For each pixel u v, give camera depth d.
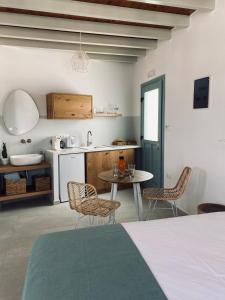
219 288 1.15
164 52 4.01
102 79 5.04
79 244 1.58
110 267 1.33
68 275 1.27
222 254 1.43
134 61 5.02
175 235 1.66
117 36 3.96
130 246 1.54
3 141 4.30
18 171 4.21
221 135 2.86
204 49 3.08
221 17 2.78
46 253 1.49
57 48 4.14
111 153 4.72
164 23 3.23
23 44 3.98
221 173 2.88
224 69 2.78
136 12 3.10
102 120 5.14
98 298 1.10
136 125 5.29
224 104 2.80
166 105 4.03
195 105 3.28
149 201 4.18
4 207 4.07
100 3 2.93
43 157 4.39
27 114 4.41
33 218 3.61
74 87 4.79
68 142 4.68
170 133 3.95
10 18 3.12
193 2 2.76
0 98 4.21
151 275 1.26
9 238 3.00
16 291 2.06
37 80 4.46
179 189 3.26
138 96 5.10
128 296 1.11
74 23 3.35
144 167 4.96
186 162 3.56
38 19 3.22
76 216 3.67
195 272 1.27
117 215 3.70
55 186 4.17
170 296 1.10
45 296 1.12
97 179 4.60
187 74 3.44
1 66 4.16
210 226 1.79
